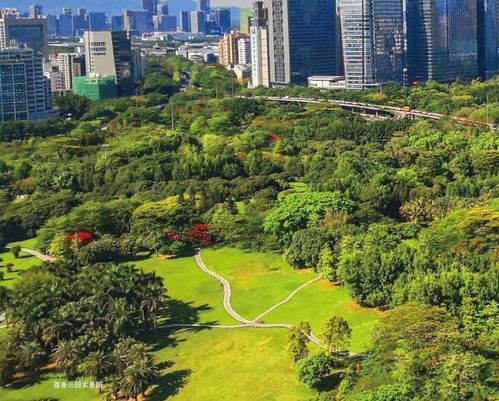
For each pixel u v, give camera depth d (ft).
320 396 622.95
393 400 566.77
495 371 595.88
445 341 622.54
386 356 631.97
